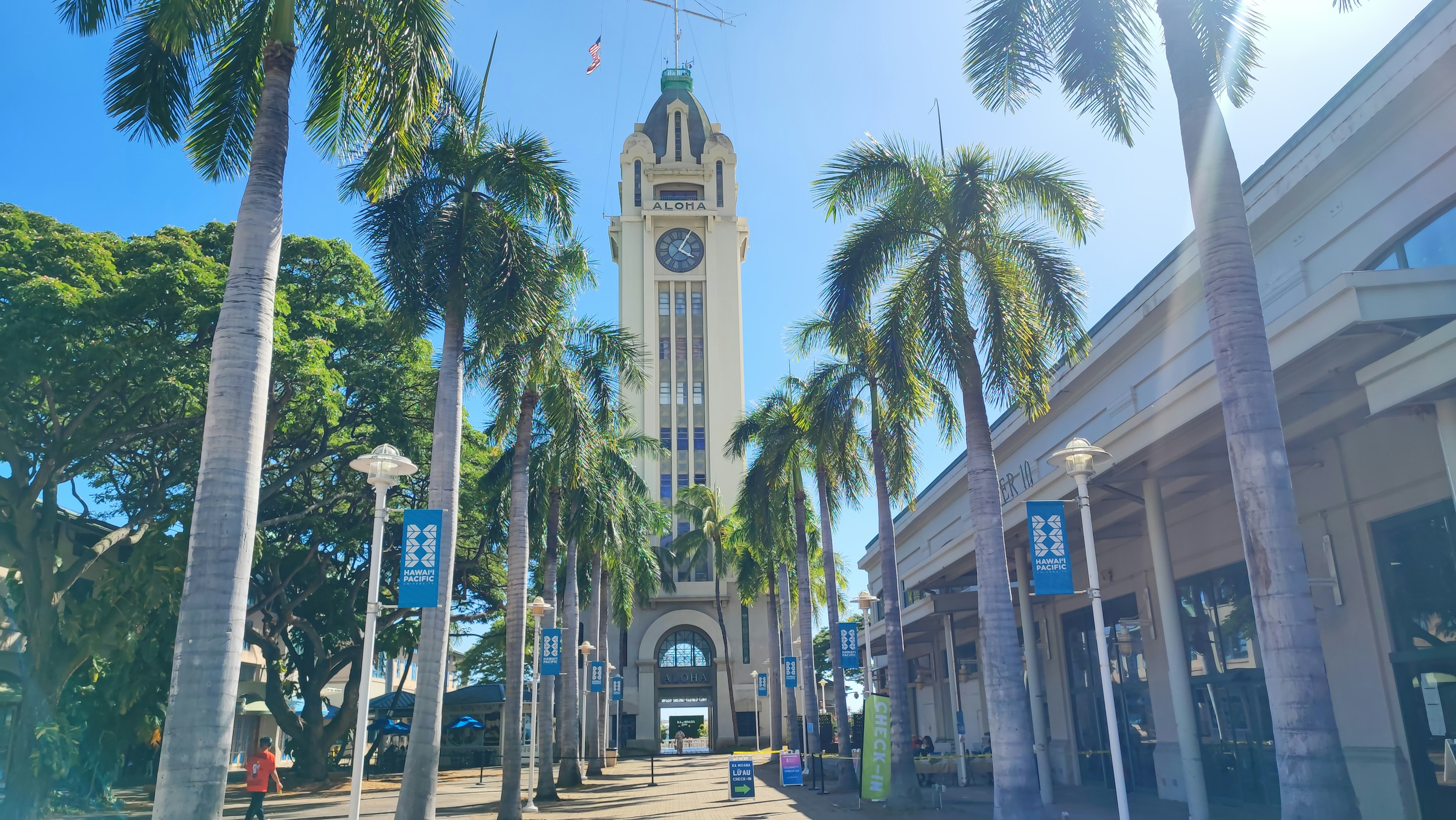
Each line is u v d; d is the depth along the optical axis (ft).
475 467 109.50
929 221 52.31
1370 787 45.47
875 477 73.61
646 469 209.36
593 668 115.55
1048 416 80.74
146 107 40.29
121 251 72.54
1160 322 63.21
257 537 88.58
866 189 53.88
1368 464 45.80
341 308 93.50
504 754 66.59
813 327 80.12
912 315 53.11
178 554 79.20
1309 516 49.93
